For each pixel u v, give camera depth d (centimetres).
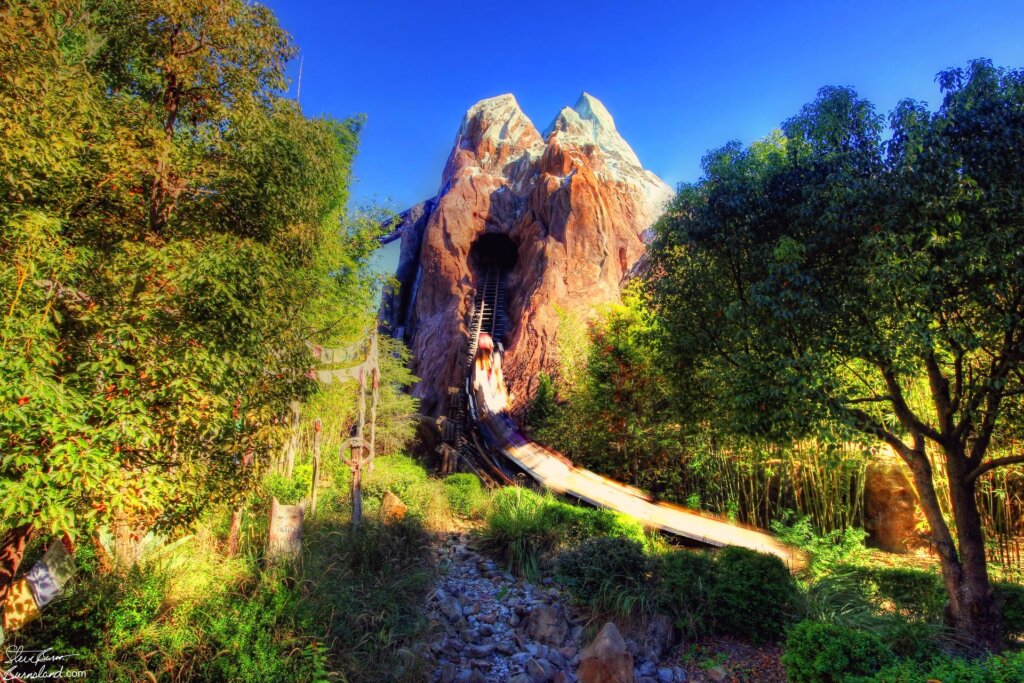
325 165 733
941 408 686
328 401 1378
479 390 2294
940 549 677
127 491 414
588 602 756
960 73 595
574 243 3303
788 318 611
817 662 486
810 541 942
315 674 480
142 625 476
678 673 622
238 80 598
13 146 394
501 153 4612
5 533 453
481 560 958
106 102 537
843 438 607
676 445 1414
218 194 573
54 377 417
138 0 548
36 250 380
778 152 749
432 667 603
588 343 2103
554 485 1491
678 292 795
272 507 699
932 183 564
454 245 3906
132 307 445
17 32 404
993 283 551
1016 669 396
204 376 456
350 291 1300
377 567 791
